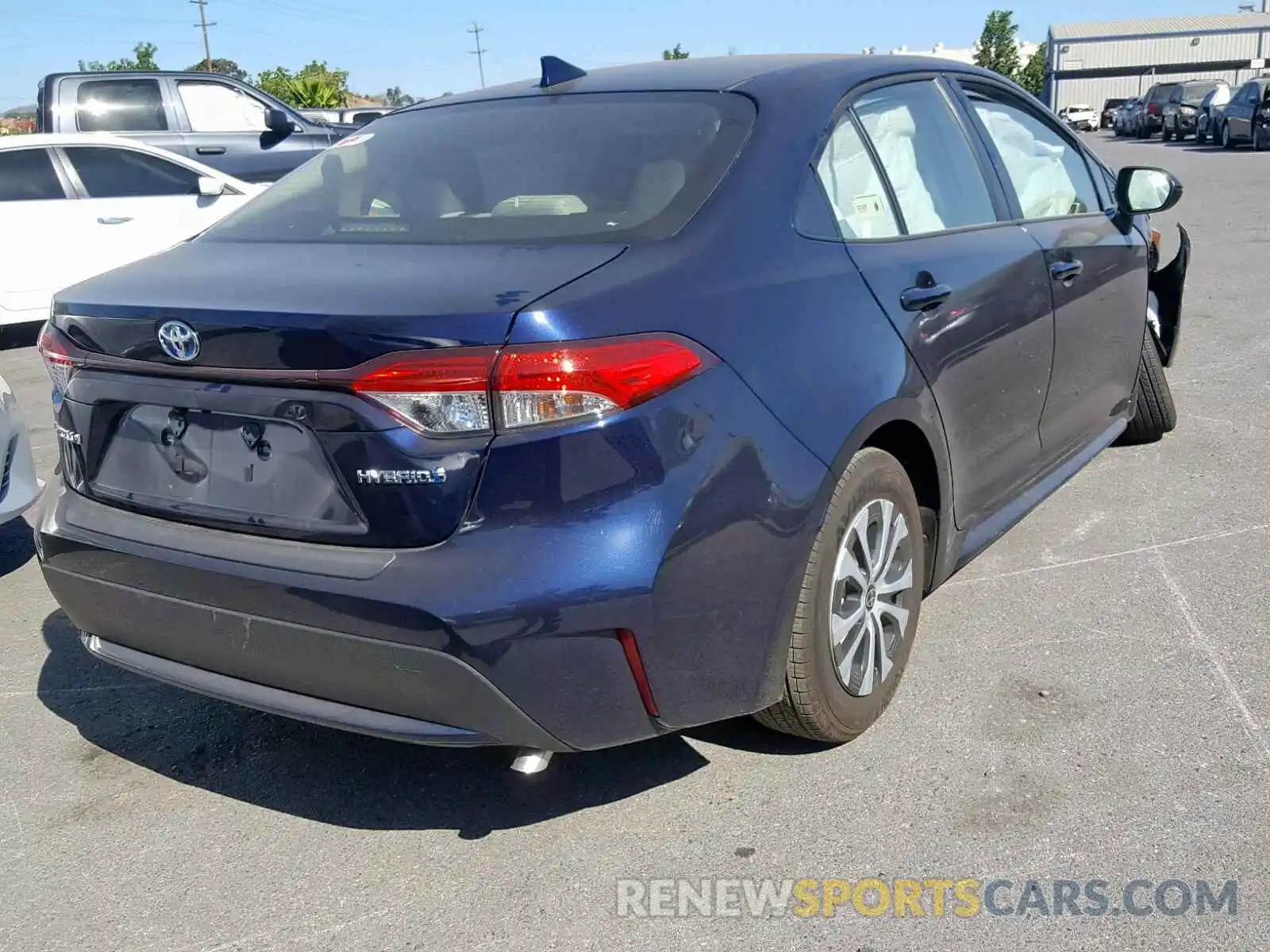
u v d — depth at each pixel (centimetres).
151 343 271
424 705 251
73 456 301
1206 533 452
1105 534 457
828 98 330
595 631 246
